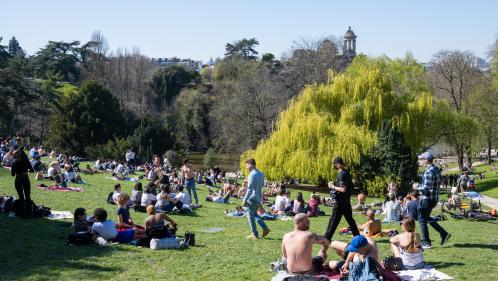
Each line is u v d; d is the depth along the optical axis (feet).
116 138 201.98
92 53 380.37
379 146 127.54
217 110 238.07
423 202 43.47
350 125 130.72
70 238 40.75
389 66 162.09
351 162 126.21
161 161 198.49
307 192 127.54
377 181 124.16
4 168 92.63
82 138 219.20
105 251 38.65
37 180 85.05
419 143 137.08
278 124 141.90
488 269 34.99
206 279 31.71
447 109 160.04
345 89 138.62
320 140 127.13
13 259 35.12
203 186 114.93
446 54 220.64
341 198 41.09
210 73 411.75
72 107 221.25
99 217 42.50
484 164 251.39
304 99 138.62
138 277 31.86
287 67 236.63
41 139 230.07
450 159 305.94
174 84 348.59
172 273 33.04
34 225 47.70
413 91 158.10
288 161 131.75
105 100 228.22
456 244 45.70
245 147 209.97
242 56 407.23
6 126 200.85
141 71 361.51
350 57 249.34
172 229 45.98
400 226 62.95
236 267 34.91
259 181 46.68
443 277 32.45
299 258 31.09
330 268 32.91
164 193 64.59
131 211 63.41
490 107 191.21
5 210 52.75
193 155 284.41
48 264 34.22
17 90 198.90
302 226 31.94
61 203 63.16
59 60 349.20
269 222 62.64
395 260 34.14
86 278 31.27
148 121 212.84
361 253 30.68
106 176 113.19
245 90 215.51
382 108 133.69
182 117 289.33
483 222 71.26
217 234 49.73
